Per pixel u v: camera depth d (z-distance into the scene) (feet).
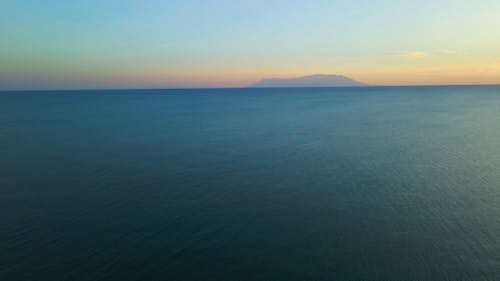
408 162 118.21
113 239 62.90
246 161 121.80
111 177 101.81
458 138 164.45
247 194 87.40
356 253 58.29
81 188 91.40
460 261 55.36
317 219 71.97
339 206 79.00
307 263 55.36
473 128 196.13
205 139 168.25
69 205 79.20
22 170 108.58
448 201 80.94
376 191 88.63
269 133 187.73
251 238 63.82
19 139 165.89
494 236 63.46
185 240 62.95
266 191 89.66
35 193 86.99
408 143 153.69
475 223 69.00
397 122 231.91
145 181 98.02
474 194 85.30
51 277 51.19
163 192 88.79
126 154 132.77
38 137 171.94
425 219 71.36
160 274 52.42
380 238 63.36
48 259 55.93
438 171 106.32
